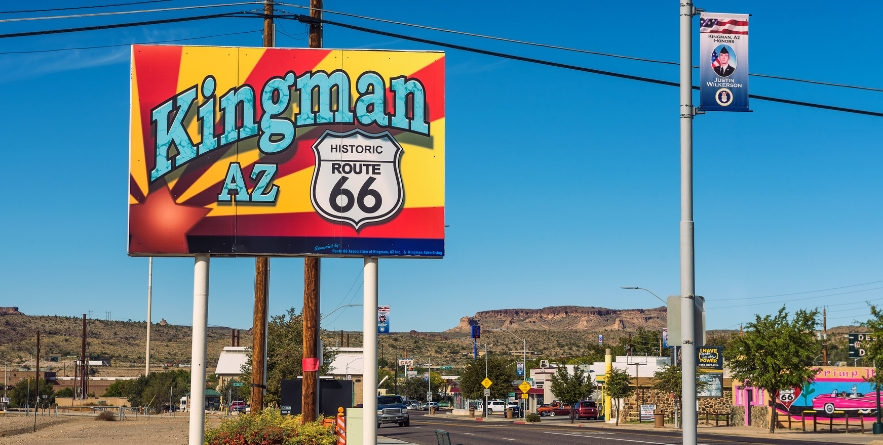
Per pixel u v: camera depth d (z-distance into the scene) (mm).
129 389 135625
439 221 21188
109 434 52312
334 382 27969
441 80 21531
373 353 21125
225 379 101688
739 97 15430
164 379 125062
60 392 153000
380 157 21234
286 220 20906
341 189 21078
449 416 87625
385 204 21125
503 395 93188
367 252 20969
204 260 20812
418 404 131500
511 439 41344
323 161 21125
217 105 21078
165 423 71500
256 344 29625
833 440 40875
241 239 20781
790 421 55375
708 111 15398
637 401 72312
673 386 60688
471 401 95375
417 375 155875
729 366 51875
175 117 20953
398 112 21375
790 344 49188
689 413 14820
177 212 20703
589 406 78438
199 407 20250
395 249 21047
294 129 21141
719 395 67688
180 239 20656
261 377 29469
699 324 15031
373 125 21297
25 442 45094
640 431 51594
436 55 21578
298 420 26453
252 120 21109
